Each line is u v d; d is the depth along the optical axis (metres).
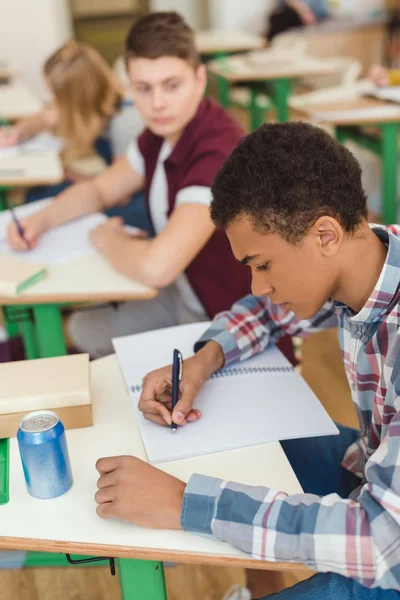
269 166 0.89
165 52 1.76
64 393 1.11
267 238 0.92
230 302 1.91
